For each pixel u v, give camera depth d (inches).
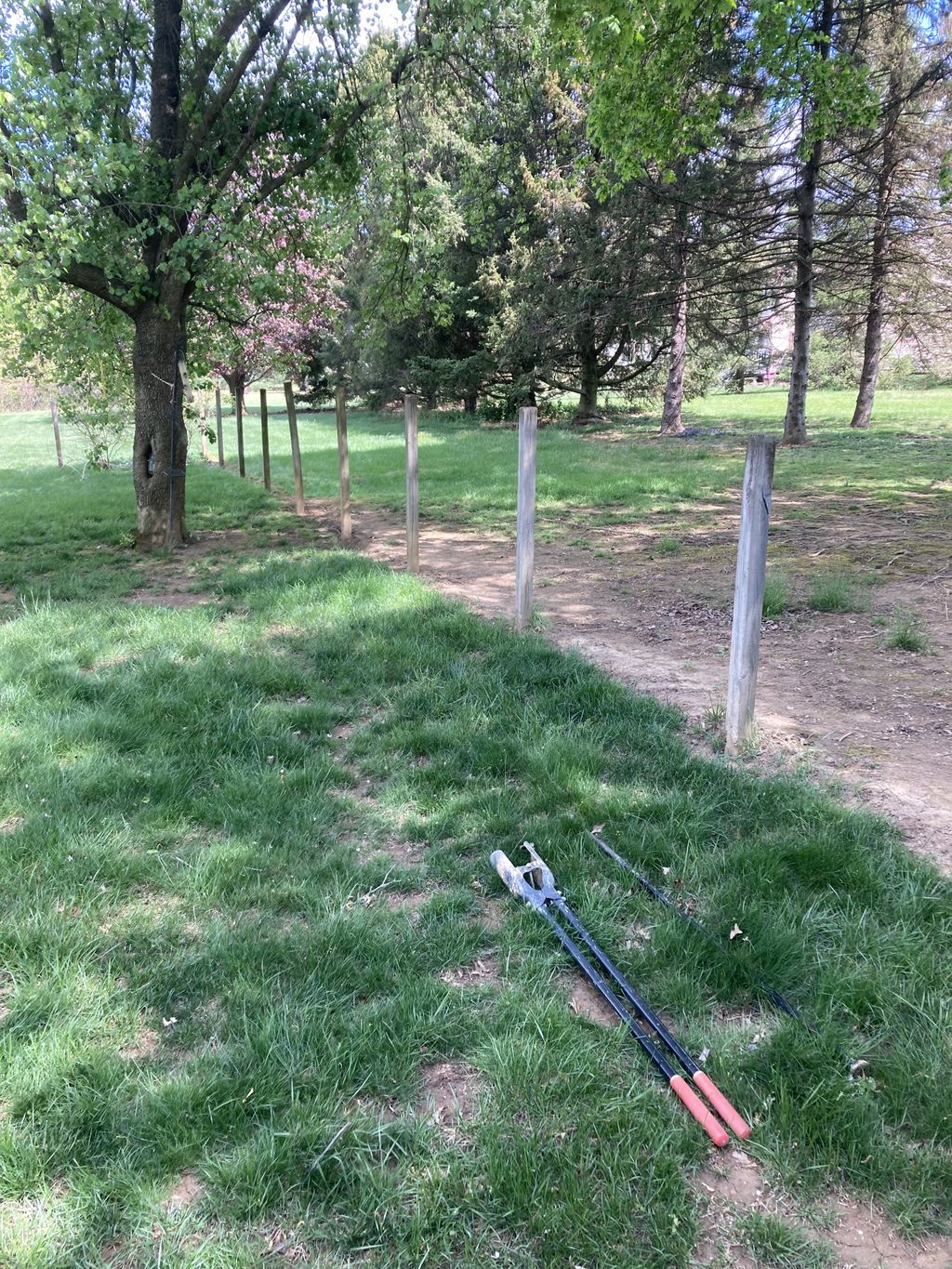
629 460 681.0
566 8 323.0
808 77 445.4
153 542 397.7
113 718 180.2
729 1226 74.5
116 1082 88.3
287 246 447.8
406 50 400.8
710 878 123.0
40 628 251.0
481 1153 80.1
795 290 750.5
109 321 436.5
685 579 305.0
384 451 815.1
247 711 184.7
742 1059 90.6
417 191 456.8
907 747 163.2
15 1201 76.5
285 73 392.2
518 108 522.3
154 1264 70.8
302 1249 72.5
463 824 140.7
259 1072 89.0
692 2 350.9
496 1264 71.1
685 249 776.3
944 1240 73.4
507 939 110.7
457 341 1193.4
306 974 104.7
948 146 676.7
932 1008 96.3
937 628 235.3
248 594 285.1
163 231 370.3
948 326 798.5
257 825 140.5
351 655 220.2
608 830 136.8
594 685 190.4
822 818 134.4
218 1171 78.4
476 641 228.4
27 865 128.3
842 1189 77.9
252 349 751.1
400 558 355.9
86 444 976.9
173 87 370.9
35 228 331.9
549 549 370.9
